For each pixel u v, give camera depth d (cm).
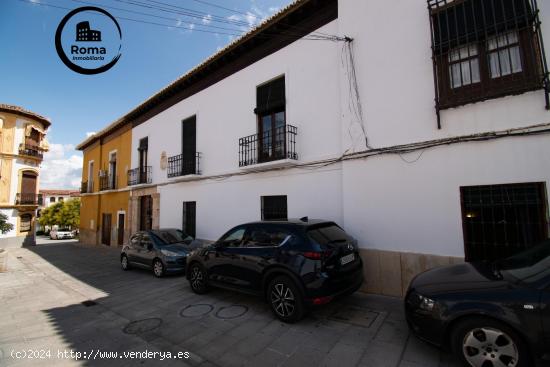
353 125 568
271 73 755
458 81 465
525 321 239
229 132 864
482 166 430
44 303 579
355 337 356
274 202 734
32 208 2236
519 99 408
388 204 514
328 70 633
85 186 1923
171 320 445
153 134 1241
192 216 990
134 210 1334
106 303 556
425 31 496
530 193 403
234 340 367
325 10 647
